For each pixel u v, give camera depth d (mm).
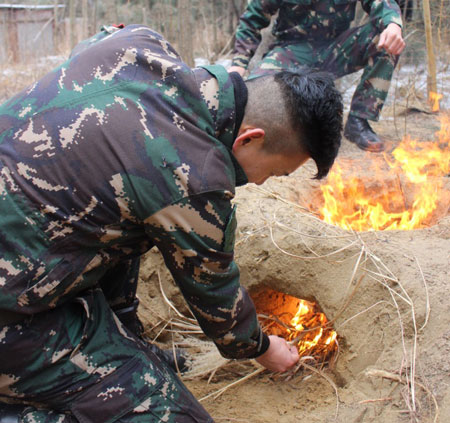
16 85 5781
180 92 1444
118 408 1577
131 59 1468
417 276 2123
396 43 3359
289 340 2504
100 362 1589
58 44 7391
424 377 1848
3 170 1402
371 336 2111
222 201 1459
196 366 2426
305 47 3961
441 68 5141
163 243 1478
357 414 1874
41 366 1543
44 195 1397
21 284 1433
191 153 1409
